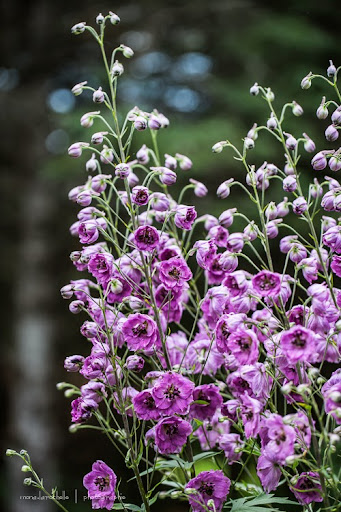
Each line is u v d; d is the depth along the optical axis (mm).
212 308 1324
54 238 3377
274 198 2605
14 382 3082
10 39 3121
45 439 2990
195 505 1283
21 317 3088
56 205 3316
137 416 1291
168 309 1330
